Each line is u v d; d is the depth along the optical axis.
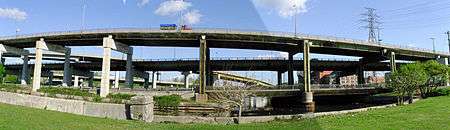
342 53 97.94
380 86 84.06
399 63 111.44
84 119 13.56
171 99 47.38
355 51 94.38
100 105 24.56
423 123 32.62
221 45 74.81
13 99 32.69
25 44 91.31
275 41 77.56
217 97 44.00
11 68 122.44
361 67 107.56
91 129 10.65
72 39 82.06
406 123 32.53
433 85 70.88
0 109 18.70
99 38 79.94
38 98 31.62
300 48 82.31
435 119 35.53
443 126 30.84
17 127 10.55
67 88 66.25
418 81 59.50
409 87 59.88
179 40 71.12
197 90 64.25
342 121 32.19
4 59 107.81
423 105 50.84
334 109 64.44
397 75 60.78
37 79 81.00
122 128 10.41
